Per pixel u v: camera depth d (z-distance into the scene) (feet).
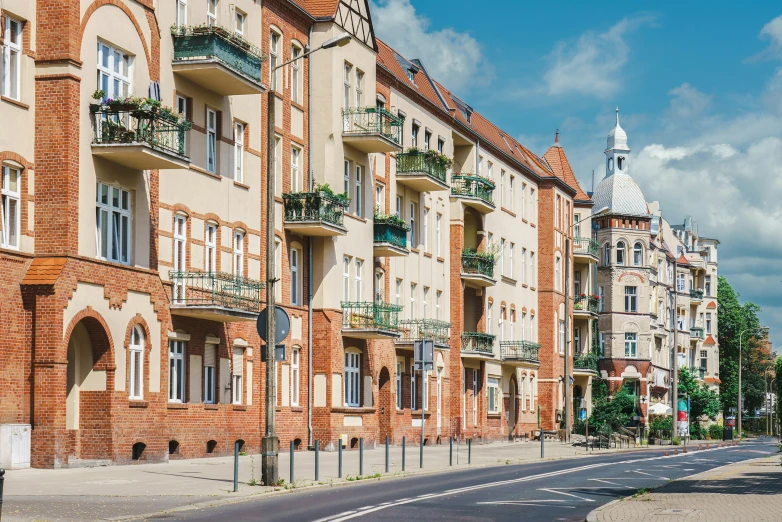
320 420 136.56
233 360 118.73
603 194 312.09
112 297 95.66
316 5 139.44
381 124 142.82
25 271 89.25
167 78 106.42
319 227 130.62
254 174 124.06
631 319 306.35
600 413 232.73
